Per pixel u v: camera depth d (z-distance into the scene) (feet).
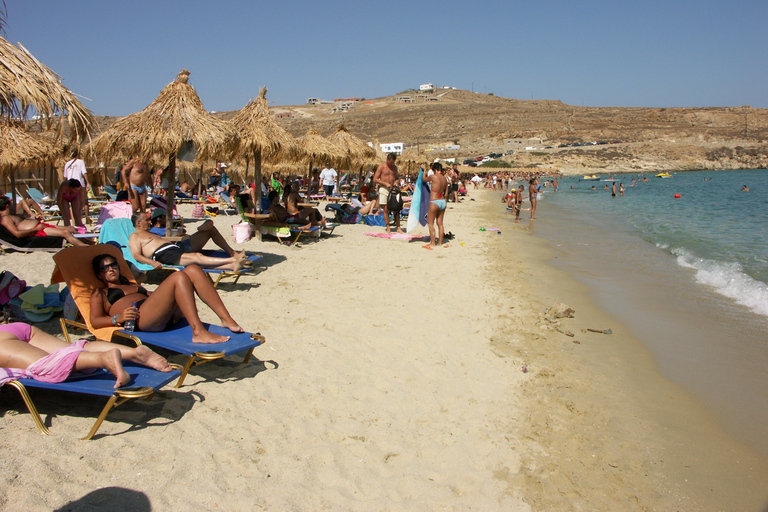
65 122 13.34
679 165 330.75
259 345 14.03
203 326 12.67
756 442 12.07
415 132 445.37
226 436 10.53
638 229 53.47
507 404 13.08
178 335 12.89
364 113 551.18
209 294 13.24
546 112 500.33
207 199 57.77
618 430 12.24
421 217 39.06
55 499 8.21
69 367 10.03
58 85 12.84
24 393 9.89
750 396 14.47
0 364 10.19
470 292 23.58
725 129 400.88
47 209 40.45
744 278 28.25
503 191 145.28
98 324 13.01
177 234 25.43
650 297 25.11
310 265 26.78
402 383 13.69
